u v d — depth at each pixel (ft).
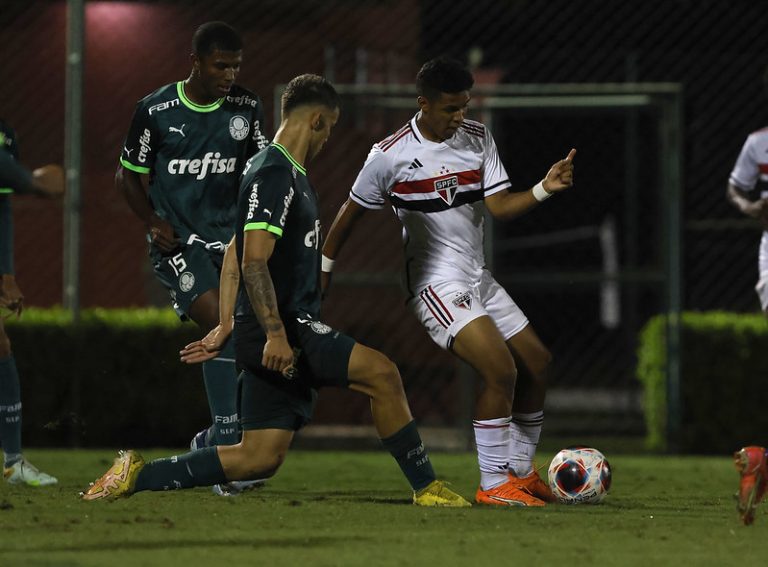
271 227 63.41
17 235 135.64
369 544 55.88
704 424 123.75
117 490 69.05
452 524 63.21
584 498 74.08
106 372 120.67
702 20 146.00
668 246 122.93
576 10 164.96
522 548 55.26
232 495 78.02
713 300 160.76
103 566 49.19
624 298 180.04
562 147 179.11
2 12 135.13
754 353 123.34
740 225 133.39
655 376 124.16
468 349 73.67
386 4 134.92
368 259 132.57
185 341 123.13
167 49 133.90
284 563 50.49
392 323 132.36
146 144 79.87
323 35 133.49
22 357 122.31
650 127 180.65
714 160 161.07
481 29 159.84
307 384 66.54
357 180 76.64
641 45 163.43
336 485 89.61
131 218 134.41
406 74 135.13
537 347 76.69
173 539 56.75
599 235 185.98
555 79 166.09
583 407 175.83
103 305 134.41
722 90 159.53
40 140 134.51
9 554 51.98
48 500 72.02
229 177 80.64
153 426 123.65
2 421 82.53
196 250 79.56
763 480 62.69
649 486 90.27
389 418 68.85
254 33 133.28
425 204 75.46
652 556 53.42
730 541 58.29
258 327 65.05
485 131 76.33
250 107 81.30
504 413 73.87
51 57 134.92
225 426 79.46
